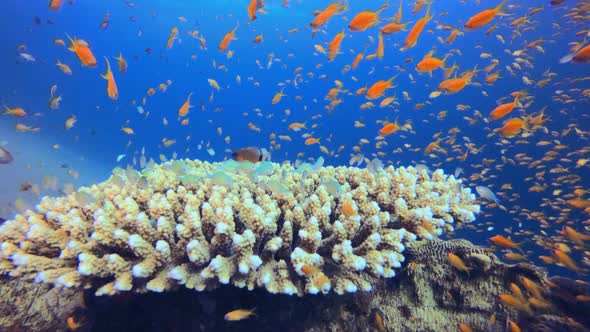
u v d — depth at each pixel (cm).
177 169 59
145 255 40
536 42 166
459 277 51
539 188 167
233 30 106
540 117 125
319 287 39
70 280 39
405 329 49
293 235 47
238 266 40
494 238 61
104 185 70
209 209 44
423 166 70
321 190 54
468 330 46
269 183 51
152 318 47
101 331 48
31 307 49
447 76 124
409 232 48
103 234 42
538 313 47
